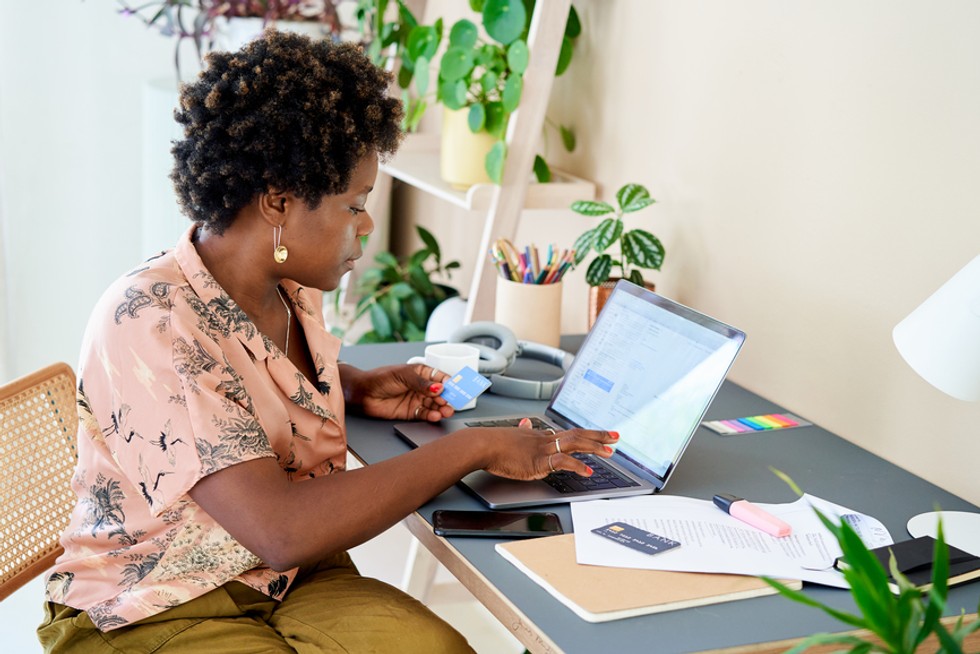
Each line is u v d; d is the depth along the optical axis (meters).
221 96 1.25
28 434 1.51
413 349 1.93
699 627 1.07
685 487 1.41
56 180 3.16
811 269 1.69
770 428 1.66
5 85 3.02
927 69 1.46
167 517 1.25
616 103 2.15
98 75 3.13
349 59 1.30
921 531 1.31
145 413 1.19
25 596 2.39
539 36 2.03
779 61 1.71
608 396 1.56
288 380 1.35
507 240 2.09
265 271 1.34
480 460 1.31
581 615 1.07
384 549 2.60
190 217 1.31
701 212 1.93
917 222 1.49
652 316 1.57
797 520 1.31
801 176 1.69
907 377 1.53
